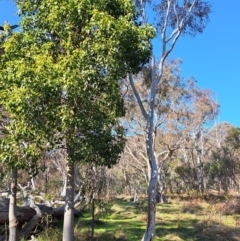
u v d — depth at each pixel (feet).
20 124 21.90
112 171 106.52
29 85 20.92
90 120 22.04
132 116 68.44
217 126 138.62
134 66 24.40
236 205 79.97
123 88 61.00
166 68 67.36
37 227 41.14
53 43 23.29
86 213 58.90
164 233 49.98
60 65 21.02
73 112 21.94
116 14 24.59
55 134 22.88
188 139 108.88
